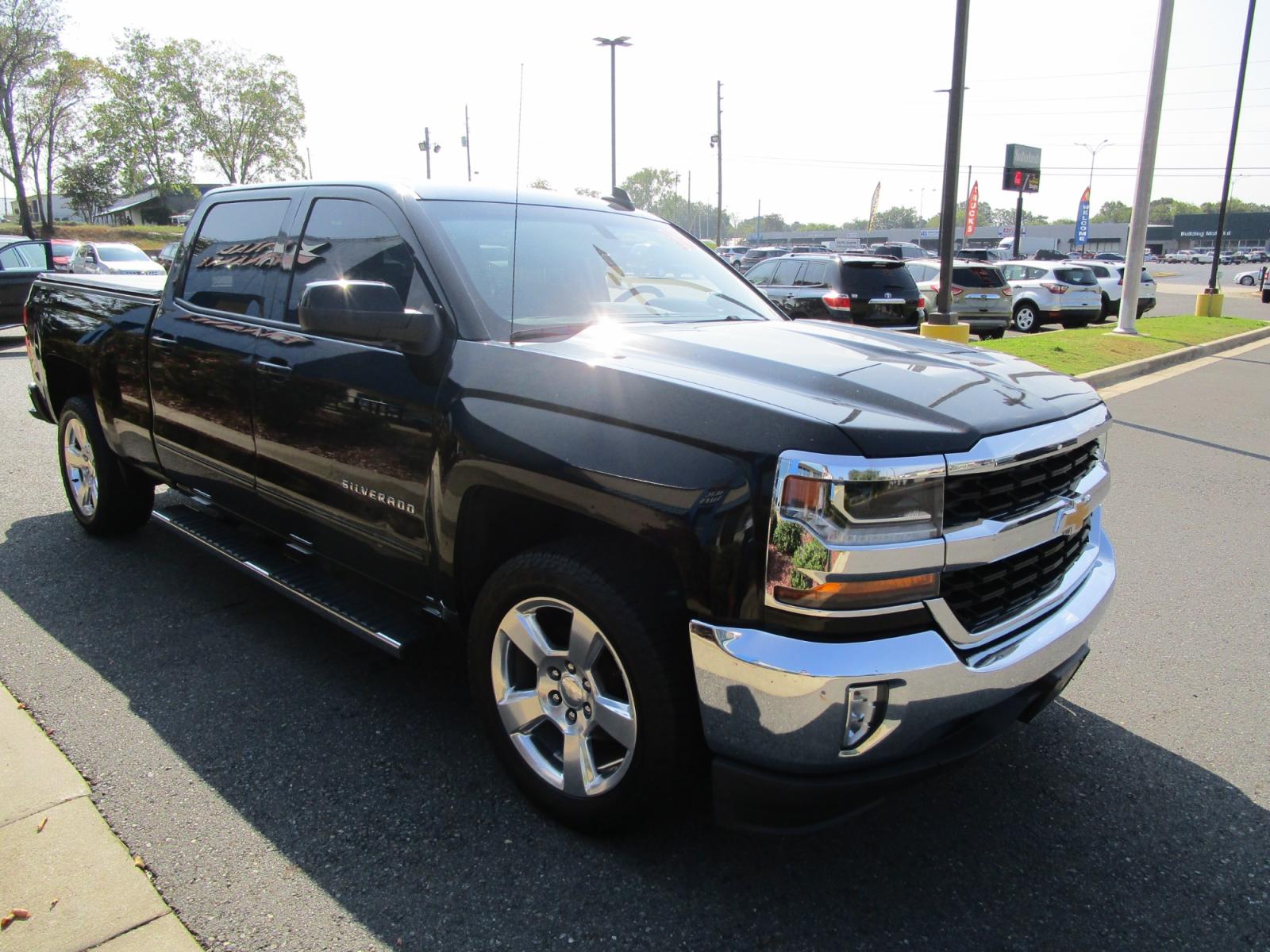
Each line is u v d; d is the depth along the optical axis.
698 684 2.23
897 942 2.29
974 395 2.48
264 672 3.58
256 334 3.53
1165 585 4.82
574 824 2.63
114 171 64.25
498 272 3.08
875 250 35.34
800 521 2.08
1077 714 3.47
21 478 6.20
